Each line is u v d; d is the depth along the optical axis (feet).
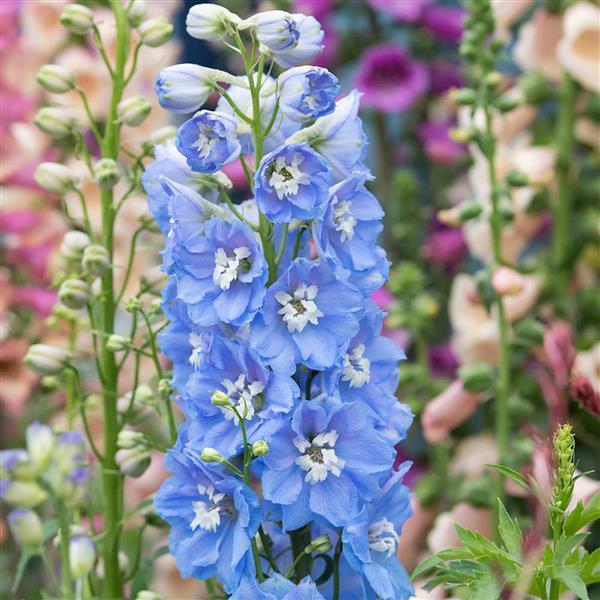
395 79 6.97
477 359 5.67
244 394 3.87
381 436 3.93
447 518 5.29
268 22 3.85
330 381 3.88
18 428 5.79
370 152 7.63
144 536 5.62
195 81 3.90
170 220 3.92
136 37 5.54
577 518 3.82
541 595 3.85
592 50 5.68
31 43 5.83
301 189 3.84
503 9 5.72
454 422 5.48
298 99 3.85
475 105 5.19
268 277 3.92
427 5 7.09
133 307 4.38
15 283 5.90
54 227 5.72
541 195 5.81
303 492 3.86
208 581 4.33
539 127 6.28
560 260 5.86
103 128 5.71
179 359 4.00
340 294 3.88
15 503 4.00
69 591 4.13
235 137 3.90
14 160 5.77
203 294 3.88
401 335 6.21
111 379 4.54
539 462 3.97
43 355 4.55
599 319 5.74
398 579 3.97
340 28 7.22
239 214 3.92
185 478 3.94
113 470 4.54
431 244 6.53
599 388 5.20
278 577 3.84
